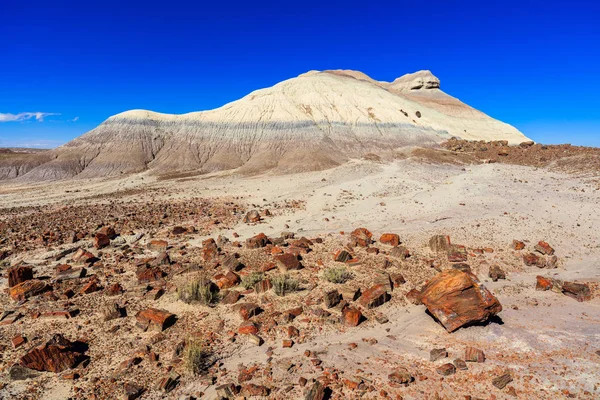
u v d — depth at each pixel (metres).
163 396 9.16
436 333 12.31
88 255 18.81
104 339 11.64
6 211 32.94
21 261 19.09
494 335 12.02
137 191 43.88
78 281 15.98
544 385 9.65
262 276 16.28
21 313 13.23
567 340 11.84
